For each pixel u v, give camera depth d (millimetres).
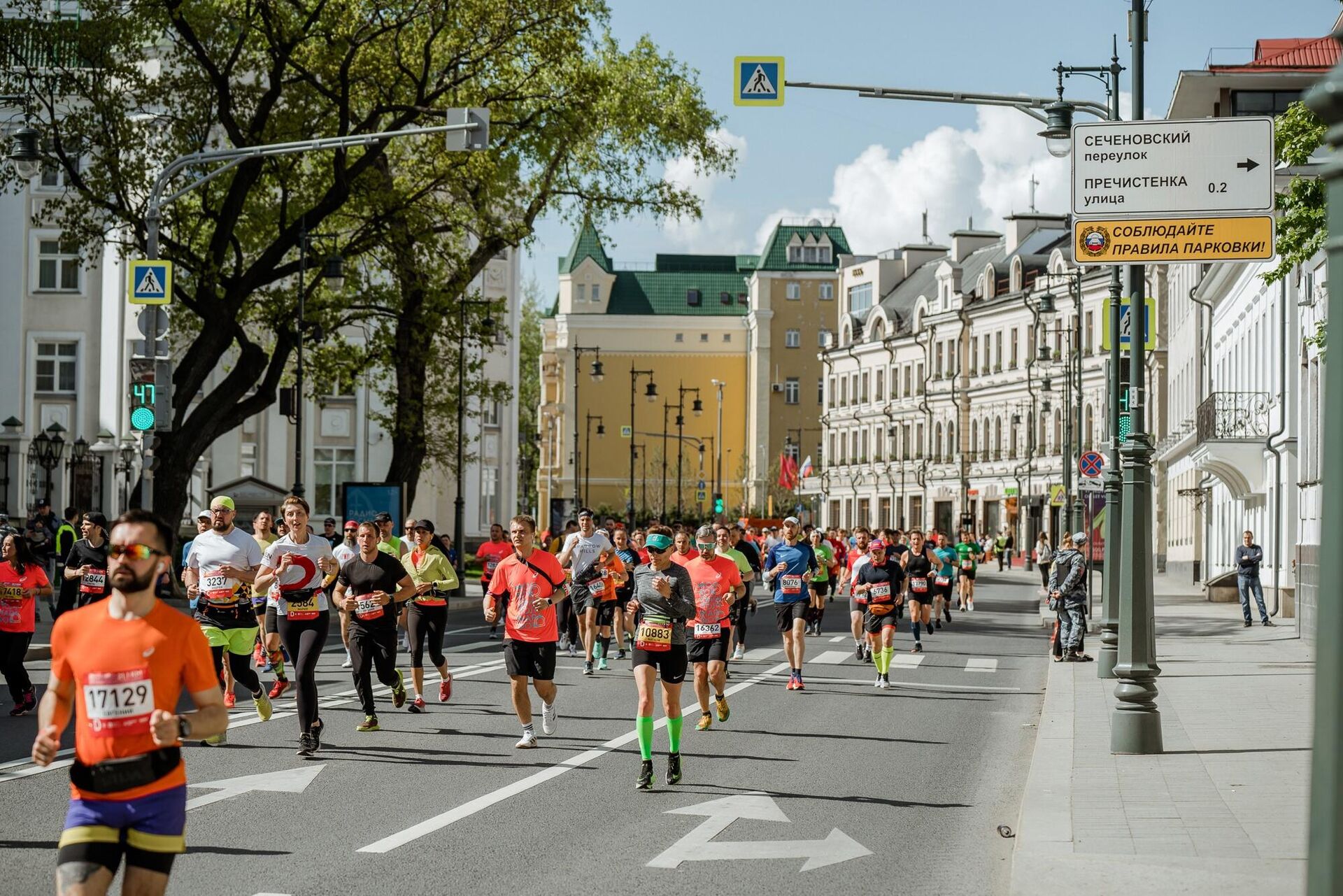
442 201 51406
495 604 18203
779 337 167000
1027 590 73938
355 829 13023
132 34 44281
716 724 21297
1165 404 95312
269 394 47625
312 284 47781
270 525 23422
